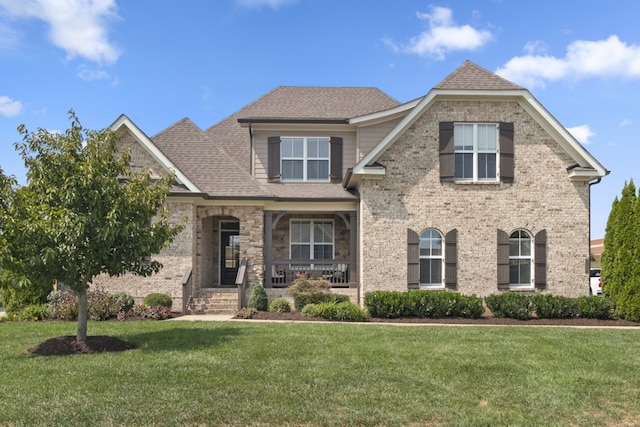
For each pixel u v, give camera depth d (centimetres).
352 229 1859
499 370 852
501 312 1533
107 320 1454
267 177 1950
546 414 648
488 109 1756
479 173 1758
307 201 1848
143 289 1712
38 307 1530
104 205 973
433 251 1742
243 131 2195
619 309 1516
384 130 1941
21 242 914
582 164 1748
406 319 1505
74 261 961
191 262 1720
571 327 1374
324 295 1692
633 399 714
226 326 1296
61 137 981
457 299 1536
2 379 770
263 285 1820
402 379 783
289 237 2027
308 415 622
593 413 657
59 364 863
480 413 643
